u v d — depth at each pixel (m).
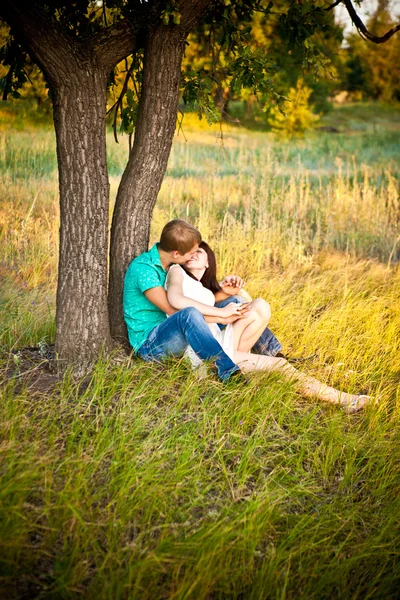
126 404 3.56
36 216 7.78
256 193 8.97
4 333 4.37
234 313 4.04
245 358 4.12
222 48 5.18
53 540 2.64
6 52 4.57
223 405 3.69
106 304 3.99
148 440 3.27
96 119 3.78
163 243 4.08
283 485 3.27
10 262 6.25
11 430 3.10
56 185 8.95
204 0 3.85
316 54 4.90
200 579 2.54
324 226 8.38
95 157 3.80
